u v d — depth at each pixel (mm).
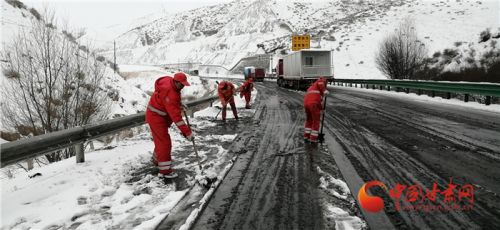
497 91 13406
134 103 18969
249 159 6293
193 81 42500
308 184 4844
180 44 153750
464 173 5172
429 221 3600
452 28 45500
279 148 7117
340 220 3684
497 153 6344
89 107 10461
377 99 18156
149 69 45719
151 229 3549
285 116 12289
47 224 3729
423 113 12227
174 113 5133
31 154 4754
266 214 3883
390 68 28016
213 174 5031
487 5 52500
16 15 19344
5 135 9547
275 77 59188
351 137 8055
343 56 46906
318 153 6582
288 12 136125
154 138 5266
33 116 9680
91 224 3736
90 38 14812
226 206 4141
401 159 6020
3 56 12289
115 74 21969
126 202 4402
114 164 6008
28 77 9531
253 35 122375
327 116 11648
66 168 5820
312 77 26234
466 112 12391
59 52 10555
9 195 4582
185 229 3535
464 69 27453
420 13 56125
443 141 7449
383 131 8773
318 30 69000
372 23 57969
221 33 142375
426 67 28547
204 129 9719
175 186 4902
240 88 15039
